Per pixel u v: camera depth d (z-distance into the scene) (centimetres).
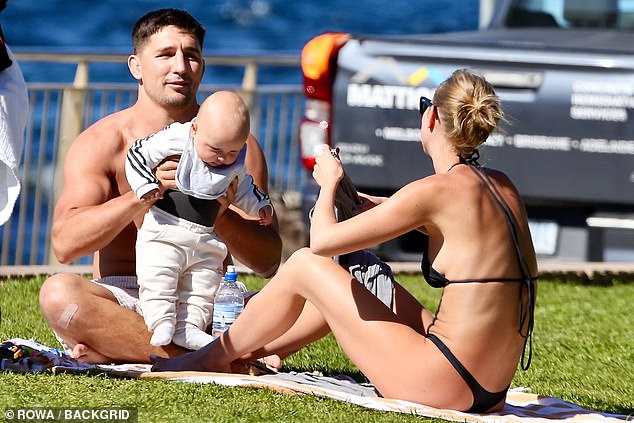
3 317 2883
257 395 2017
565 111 3400
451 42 3456
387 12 16750
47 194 6838
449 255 1970
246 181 2219
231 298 2241
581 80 3397
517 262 1989
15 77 2109
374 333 2008
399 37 3541
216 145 2106
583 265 3509
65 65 12712
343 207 2056
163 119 2320
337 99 3478
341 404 1991
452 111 1989
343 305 2033
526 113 3406
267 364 2278
